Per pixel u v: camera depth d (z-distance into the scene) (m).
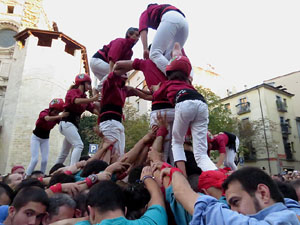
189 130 3.85
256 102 34.56
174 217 2.26
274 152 31.42
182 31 4.30
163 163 2.65
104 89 4.78
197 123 3.29
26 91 24.08
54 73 25.31
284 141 33.91
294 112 38.03
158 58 4.04
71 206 2.42
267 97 34.22
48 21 32.69
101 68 6.09
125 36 5.70
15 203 2.25
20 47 27.05
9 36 31.23
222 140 6.57
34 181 3.16
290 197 2.72
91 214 2.02
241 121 33.28
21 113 23.36
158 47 4.08
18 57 26.70
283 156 32.59
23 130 22.80
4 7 30.91
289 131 34.81
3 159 22.50
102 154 4.65
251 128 31.91
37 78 24.52
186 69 3.66
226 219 1.51
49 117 6.48
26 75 24.61
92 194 2.02
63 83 26.28
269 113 33.44
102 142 4.84
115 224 1.82
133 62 4.36
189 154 3.64
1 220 2.57
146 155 3.69
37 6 30.56
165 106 3.82
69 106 6.11
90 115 31.36
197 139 3.25
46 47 25.81
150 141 3.75
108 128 4.77
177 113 3.25
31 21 29.97
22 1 31.80
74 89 6.18
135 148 3.68
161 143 3.46
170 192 2.33
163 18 4.16
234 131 31.06
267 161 31.11
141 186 2.40
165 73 4.04
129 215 2.21
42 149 7.21
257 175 1.64
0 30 31.11
